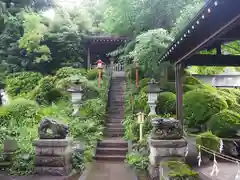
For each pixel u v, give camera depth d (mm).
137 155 7523
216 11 3604
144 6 12906
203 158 7137
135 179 6176
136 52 11750
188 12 10211
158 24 13242
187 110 9617
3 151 7379
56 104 12414
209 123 8938
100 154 8594
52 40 16484
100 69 14281
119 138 10047
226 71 14695
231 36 5242
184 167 4875
